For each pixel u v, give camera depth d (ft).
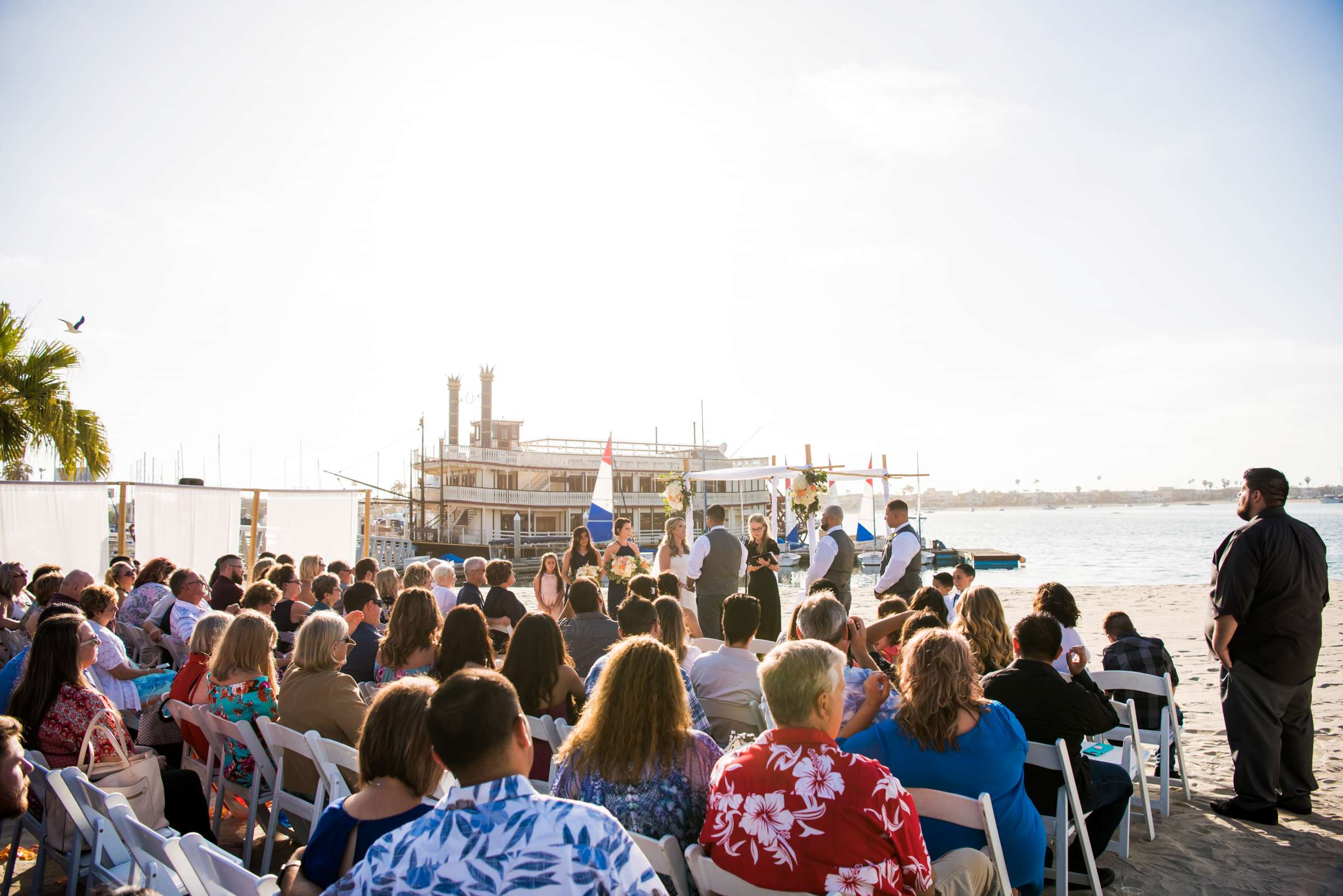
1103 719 13.39
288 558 32.48
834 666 9.30
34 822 13.15
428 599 17.17
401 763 8.18
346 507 51.34
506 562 26.66
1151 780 20.44
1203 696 29.66
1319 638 16.97
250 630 15.81
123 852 11.27
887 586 28.58
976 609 16.63
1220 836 16.28
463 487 146.10
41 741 13.14
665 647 10.50
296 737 12.95
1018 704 13.21
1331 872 14.42
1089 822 14.75
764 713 15.39
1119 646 19.53
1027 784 13.39
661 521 161.07
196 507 44.45
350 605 23.03
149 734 18.10
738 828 8.96
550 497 151.64
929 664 11.21
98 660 20.40
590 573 32.53
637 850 6.69
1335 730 23.84
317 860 8.03
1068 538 293.23
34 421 50.75
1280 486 17.10
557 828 6.40
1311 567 16.75
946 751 11.01
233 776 15.48
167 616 25.76
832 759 8.91
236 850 16.31
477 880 6.26
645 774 10.07
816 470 41.32
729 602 15.74
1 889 13.53
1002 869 10.44
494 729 6.58
